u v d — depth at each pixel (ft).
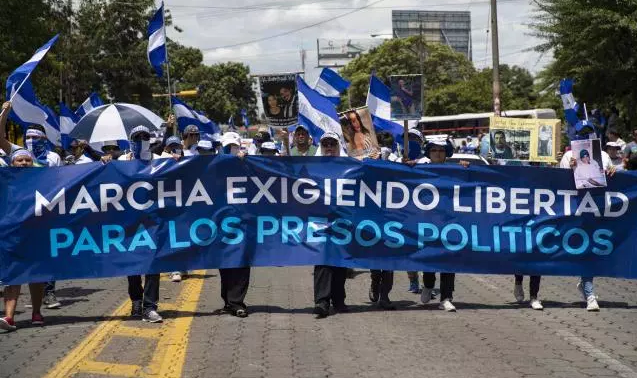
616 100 98.84
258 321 28.19
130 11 149.59
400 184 30.04
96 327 27.45
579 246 30.94
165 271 28.55
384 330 26.71
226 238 29.12
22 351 24.18
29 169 28.02
